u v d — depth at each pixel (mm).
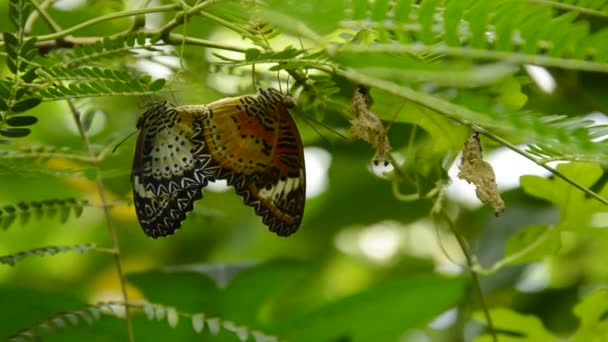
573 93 754
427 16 469
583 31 467
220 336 710
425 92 466
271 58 517
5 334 683
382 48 470
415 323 730
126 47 550
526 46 468
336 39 482
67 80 537
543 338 688
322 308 719
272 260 723
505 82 584
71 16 734
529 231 648
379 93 601
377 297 715
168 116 598
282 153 611
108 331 690
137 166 609
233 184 600
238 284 724
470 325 785
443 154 623
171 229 604
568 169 638
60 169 620
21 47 529
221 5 522
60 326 590
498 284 787
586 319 687
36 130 802
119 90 535
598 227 645
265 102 602
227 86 648
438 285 717
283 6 421
